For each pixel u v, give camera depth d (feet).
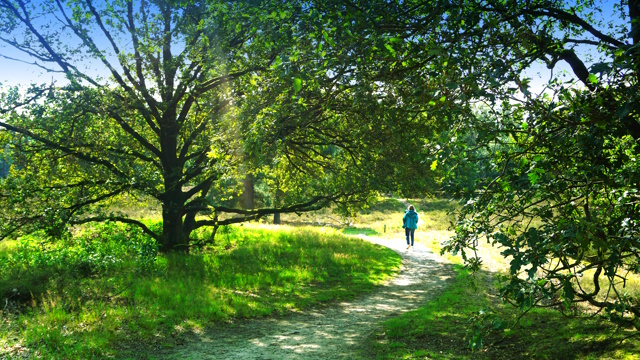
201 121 56.08
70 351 22.40
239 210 57.41
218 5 39.32
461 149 12.50
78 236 57.67
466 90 11.82
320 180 62.75
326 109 22.57
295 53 16.44
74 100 45.06
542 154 11.64
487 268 54.60
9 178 47.44
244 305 35.68
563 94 11.34
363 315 35.55
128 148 54.95
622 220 10.33
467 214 15.26
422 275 55.26
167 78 52.90
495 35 14.37
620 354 17.12
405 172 47.14
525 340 22.15
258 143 19.13
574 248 9.91
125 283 38.24
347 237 83.71
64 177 55.16
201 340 27.35
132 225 59.88
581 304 31.01
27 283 33.71
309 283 48.21
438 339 25.55
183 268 47.42
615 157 11.51
